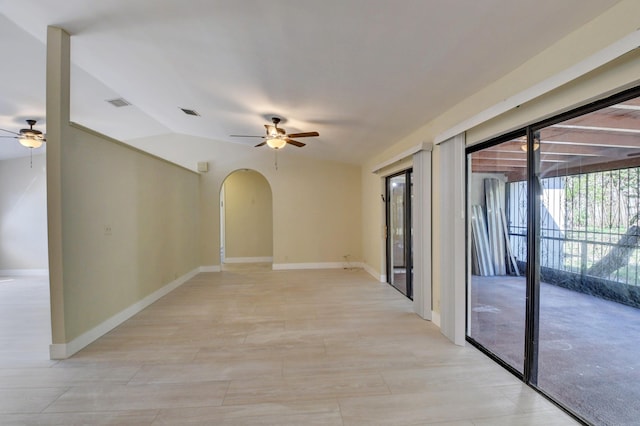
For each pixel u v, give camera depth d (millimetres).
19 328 3227
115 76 3459
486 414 1840
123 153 3531
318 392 2066
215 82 3277
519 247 2775
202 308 3932
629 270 2146
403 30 1908
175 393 2055
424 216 3443
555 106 1835
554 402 1934
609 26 1495
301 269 6715
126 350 2715
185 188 5594
